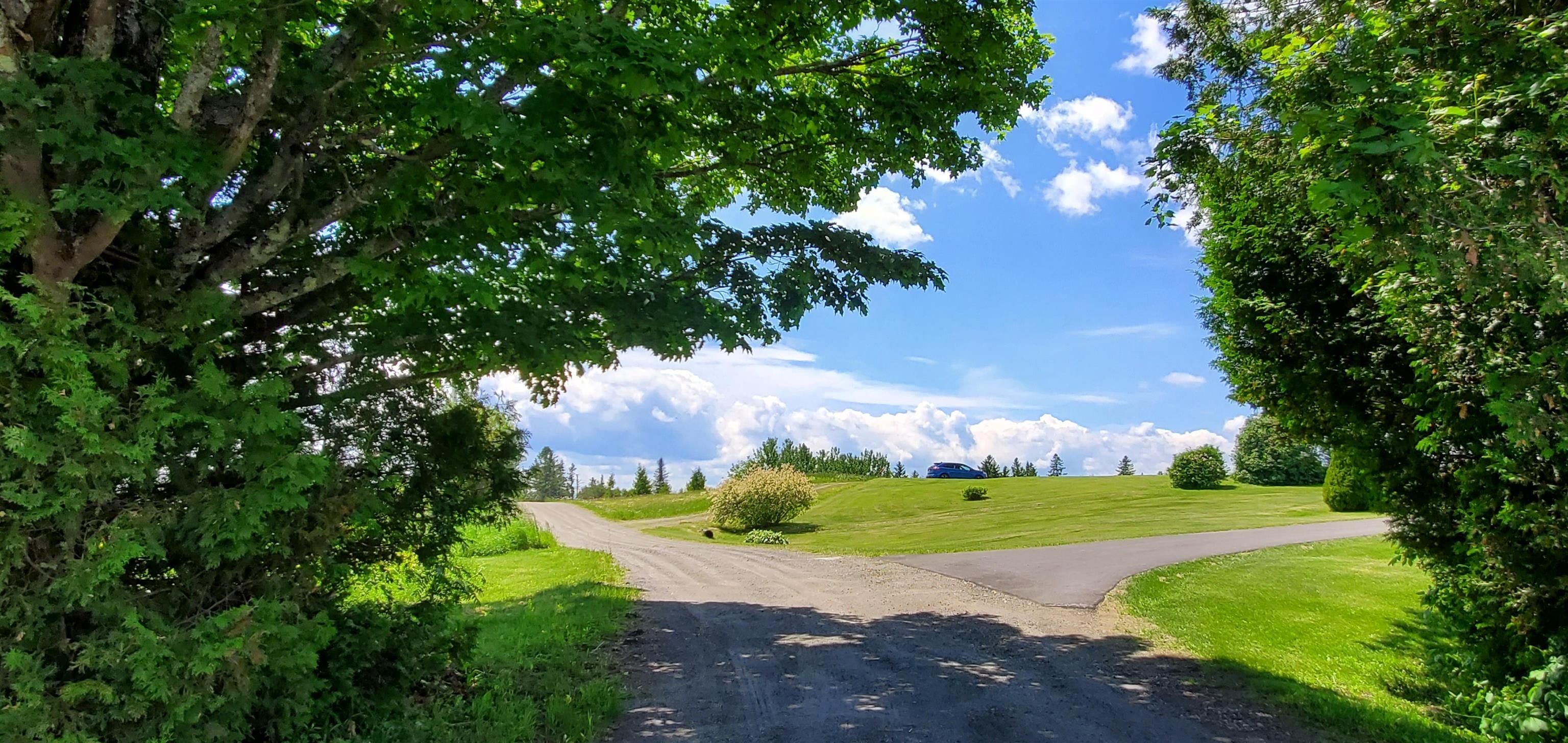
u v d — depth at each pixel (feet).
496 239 17.89
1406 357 23.26
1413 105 10.87
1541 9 13.30
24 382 11.96
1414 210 10.32
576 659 25.80
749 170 28.58
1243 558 49.85
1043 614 34.58
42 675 11.62
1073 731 18.94
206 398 13.82
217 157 14.65
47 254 13.00
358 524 16.58
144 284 14.30
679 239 16.97
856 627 32.12
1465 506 22.54
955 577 46.32
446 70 13.97
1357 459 26.18
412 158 16.67
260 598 14.26
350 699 17.72
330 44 16.69
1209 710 20.49
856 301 26.32
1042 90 27.25
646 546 82.64
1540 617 20.06
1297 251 25.75
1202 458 128.98
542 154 14.25
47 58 12.26
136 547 12.37
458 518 21.47
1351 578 40.68
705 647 28.78
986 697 21.85
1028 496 127.54
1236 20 23.63
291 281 18.49
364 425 19.26
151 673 12.10
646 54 14.12
